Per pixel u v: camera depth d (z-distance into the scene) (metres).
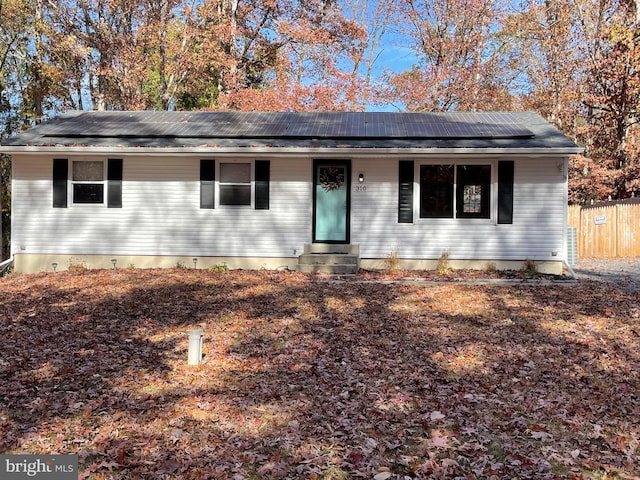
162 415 4.21
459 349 6.15
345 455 3.60
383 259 11.79
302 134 12.02
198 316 7.65
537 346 6.25
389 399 4.65
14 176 11.78
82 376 5.15
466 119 13.55
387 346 6.28
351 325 7.23
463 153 10.77
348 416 4.26
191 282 10.15
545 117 21.77
